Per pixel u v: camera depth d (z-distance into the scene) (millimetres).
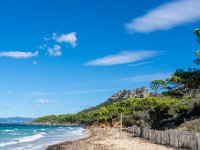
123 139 51406
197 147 28844
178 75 51531
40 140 62344
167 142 36531
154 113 71375
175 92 54625
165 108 68812
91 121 184875
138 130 58219
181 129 46812
